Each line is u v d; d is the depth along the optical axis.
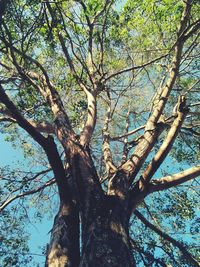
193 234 10.32
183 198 11.14
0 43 9.87
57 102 8.91
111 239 5.29
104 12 10.76
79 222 6.10
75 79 10.77
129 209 6.18
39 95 11.27
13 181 10.97
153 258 8.51
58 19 9.61
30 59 8.99
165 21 10.02
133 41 11.38
